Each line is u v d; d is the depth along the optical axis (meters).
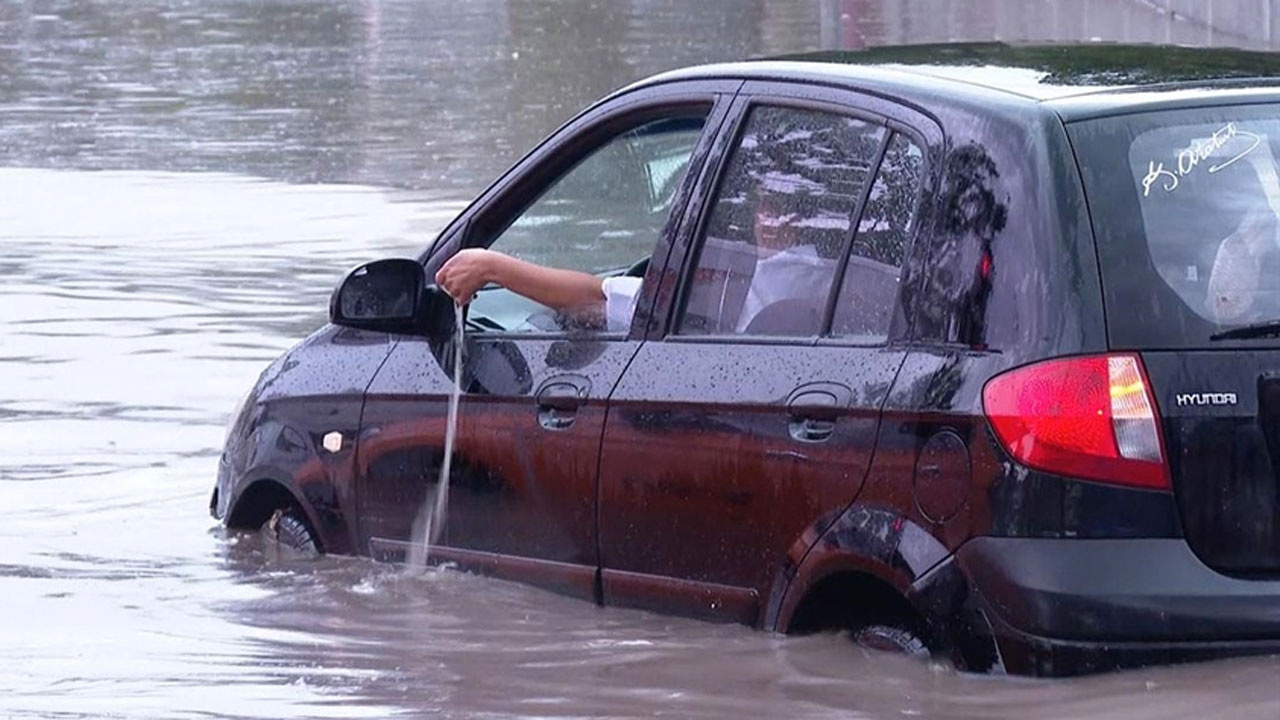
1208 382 15.59
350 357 21.72
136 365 35.66
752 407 17.30
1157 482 15.42
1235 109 16.48
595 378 18.86
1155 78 16.98
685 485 17.81
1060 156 15.92
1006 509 15.42
